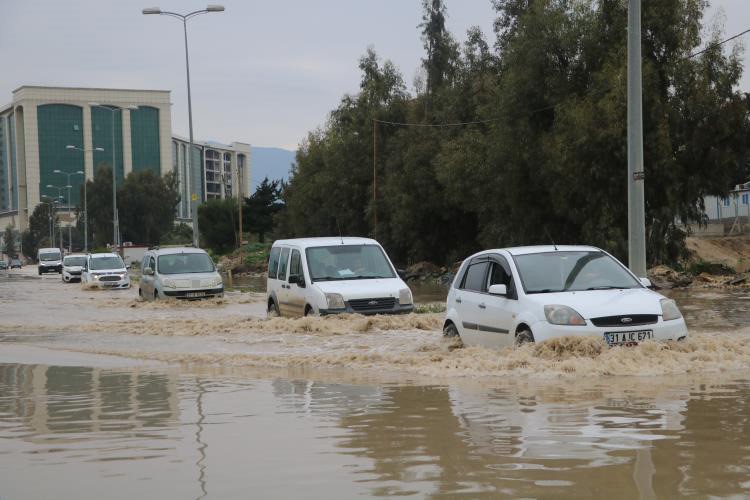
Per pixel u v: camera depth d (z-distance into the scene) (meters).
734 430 5.86
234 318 19.36
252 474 4.92
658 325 9.80
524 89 37.19
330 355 11.66
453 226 54.28
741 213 54.72
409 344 12.81
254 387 8.80
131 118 195.88
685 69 33.31
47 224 160.38
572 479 4.59
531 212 39.09
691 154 33.88
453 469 4.89
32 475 5.03
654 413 6.56
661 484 4.44
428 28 58.84
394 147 56.88
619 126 32.53
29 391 8.85
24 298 30.09
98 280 37.03
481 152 42.75
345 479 4.74
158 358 12.19
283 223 81.62
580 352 9.48
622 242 33.38
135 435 6.23
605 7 35.59
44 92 191.88
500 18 54.09
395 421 6.52
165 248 28.11
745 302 20.34
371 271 17.11
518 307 10.35
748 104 33.56
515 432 5.92
